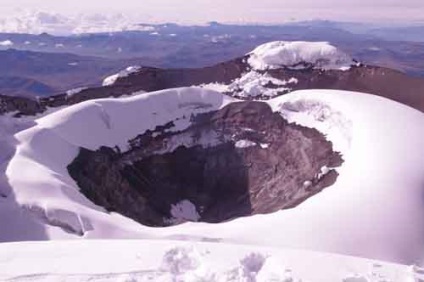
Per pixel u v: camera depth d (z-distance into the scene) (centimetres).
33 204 4325
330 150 7200
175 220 7462
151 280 1175
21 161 5366
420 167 5266
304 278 1203
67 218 4191
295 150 7912
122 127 8012
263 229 4162
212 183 8294
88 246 1434
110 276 1201
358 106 7581
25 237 3953
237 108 8950
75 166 6475
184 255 1316
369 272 1265
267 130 8512
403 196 4588
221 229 4359
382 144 6075
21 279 1184
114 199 6662
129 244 1444
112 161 7450
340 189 5034
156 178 8025
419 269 1305
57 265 1266
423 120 7056
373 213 4291
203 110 9069
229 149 8606
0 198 4475
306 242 3878
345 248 3816
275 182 7725
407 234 4022
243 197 7888
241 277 1132
